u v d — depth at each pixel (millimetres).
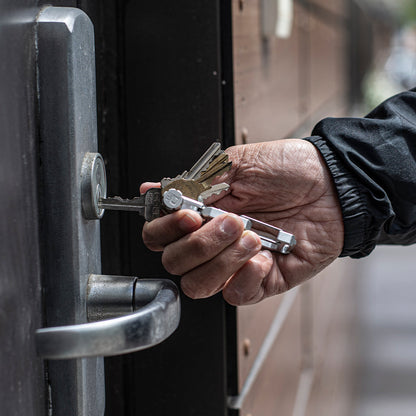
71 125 841
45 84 837
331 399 3432
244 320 1326
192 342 1236
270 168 1121
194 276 962
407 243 1268
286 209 1145
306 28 2365
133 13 1166
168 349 1241
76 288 860
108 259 1207
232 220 925
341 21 4598
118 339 744
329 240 1144
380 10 14773
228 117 1203
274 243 1025
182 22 1164
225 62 1190
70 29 831
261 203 1142
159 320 777
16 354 772
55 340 733
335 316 3729
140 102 1183
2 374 738
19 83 785
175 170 1190
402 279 7641
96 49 1133
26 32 805
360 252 1199
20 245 784
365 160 1130
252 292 1024
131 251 1213
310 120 2498
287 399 1977
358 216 1120
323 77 3137
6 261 747
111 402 1232
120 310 881
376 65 12992
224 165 943
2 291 737
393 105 1219
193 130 1182
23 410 791
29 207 810
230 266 946
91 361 897
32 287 818
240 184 1131
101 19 1159
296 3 2074
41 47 833
